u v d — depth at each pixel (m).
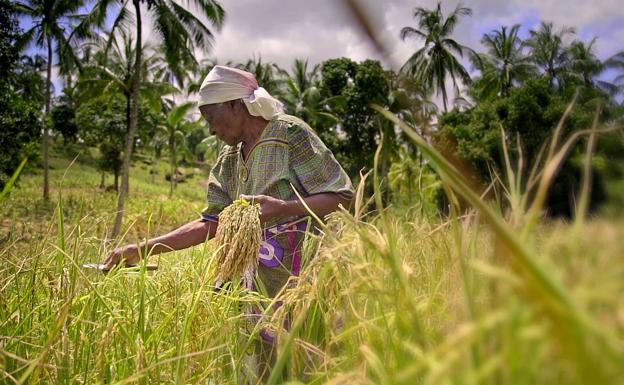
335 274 1.07
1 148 16.61
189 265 1.87
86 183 35.12
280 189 2.02
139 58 18.17
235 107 2.08
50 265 1.56
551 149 0.50
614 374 0.30
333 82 30.59
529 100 17.73
